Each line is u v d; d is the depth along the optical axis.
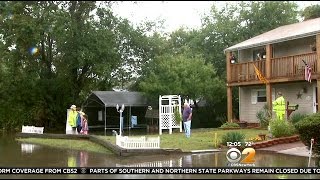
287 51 27.39
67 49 34.59
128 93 33.22
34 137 26.08
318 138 14.10
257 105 29.52
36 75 35.66
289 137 18.94
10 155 16.47
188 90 32.16
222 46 40.50
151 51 39.44
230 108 29.17
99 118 34.97
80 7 35.03
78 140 22.72
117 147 16.34
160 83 31.89
